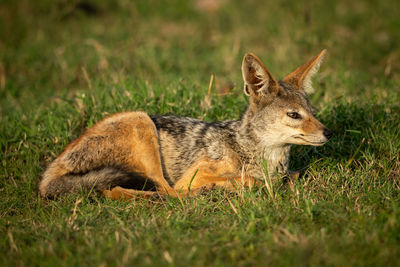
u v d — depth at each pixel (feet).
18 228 28.43
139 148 35.63
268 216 26.53
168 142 36.94
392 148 36.88
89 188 33.83
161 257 23.29
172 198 32.22
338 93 51.42
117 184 33.99
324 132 32.01
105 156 35.58
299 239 23.85
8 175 38.88
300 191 31.22
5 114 51.13
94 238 25.81
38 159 40.50
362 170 34.94
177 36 79.87
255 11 89.10
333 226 25.71
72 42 72.43
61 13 83.61
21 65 66.44
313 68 35.65
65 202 32.78
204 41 78.84
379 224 25.29
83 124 43.98
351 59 63.82
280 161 35.29
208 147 35.78
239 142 35.14
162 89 47.09
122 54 67.00
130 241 24.82
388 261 21.80
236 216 28.35
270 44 71.36
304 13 75.36
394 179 32.99
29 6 86.63
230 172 34.88
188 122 37.88
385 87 52.31
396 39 71.05
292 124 32.83
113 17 89.51
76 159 35.09
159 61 66.08
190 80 53.16
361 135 39.78
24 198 34.91
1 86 61.11
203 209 29.91
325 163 36.37
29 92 60.54
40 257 23.95
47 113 46.21
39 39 75.15
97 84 49.80
